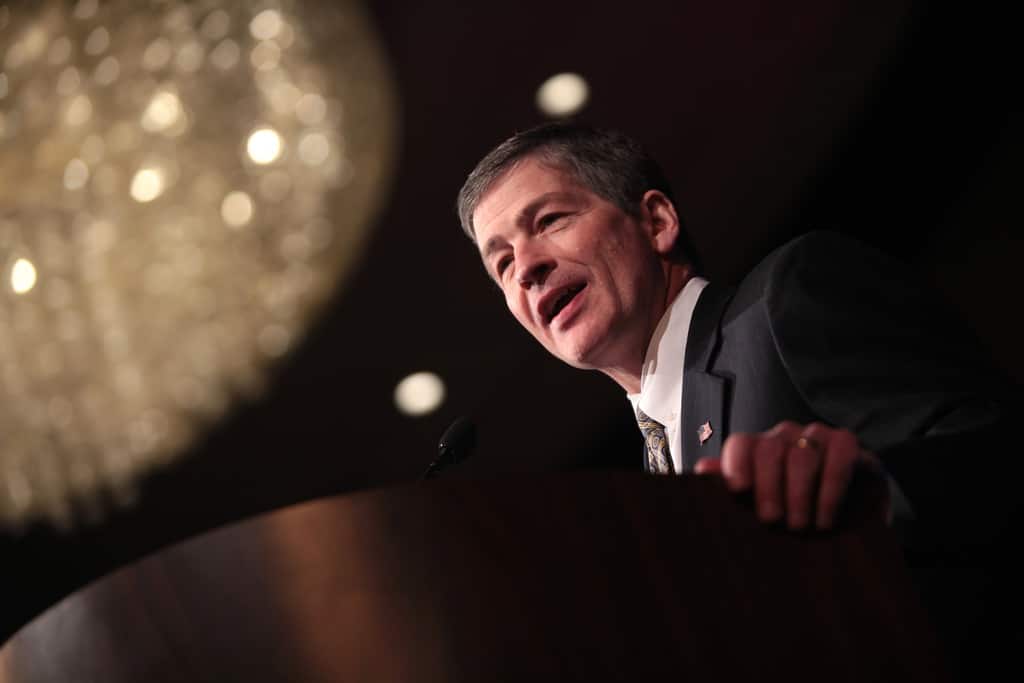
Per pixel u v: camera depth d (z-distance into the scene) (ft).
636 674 5.30
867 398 8.07
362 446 33.53
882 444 7.68
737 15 29.17
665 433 10.89
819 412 8.34
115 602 5.68
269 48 31.01
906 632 5.60
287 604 5.44
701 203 29.53
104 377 32.14
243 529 5.63
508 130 31.76
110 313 31.40
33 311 30.91
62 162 29.68
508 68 31.30
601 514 5.61
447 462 9.66
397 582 5.44
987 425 7.07
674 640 5.39
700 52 29.60
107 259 30.94
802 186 28.09
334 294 32.76
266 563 5.54
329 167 31.76
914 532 6.87
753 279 9.91
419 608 5.37
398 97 31.81
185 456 33.40
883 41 26.53
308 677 5.30
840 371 8.34
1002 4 25.27
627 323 10.94
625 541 5.57
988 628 7.16
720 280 29.43
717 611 5.49
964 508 6.82
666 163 30.14
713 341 9.91
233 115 30.99
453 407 33.12
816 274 9.04
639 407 11.25
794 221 28.30
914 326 8.58
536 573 5.44
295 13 31.24
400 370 33.09
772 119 28.22
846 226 27.35
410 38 31.55
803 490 5.79
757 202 28.76
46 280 30.71
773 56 28.53
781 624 5.53
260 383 33.17
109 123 30.07
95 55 29.63
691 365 10.01
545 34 31.04
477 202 11.77
